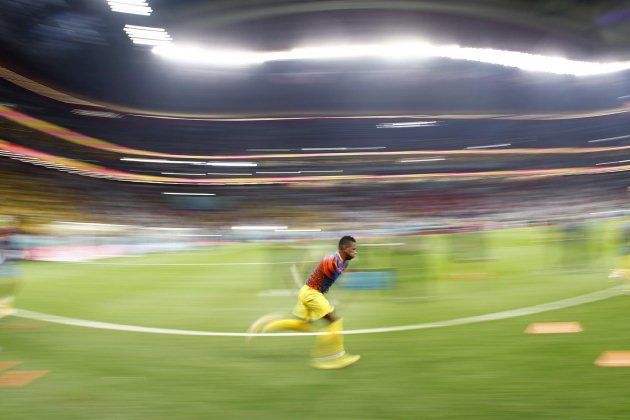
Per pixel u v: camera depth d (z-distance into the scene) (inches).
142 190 1451.8
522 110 2672.2
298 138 2167.8
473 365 219.8
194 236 1091.3
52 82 1596.9
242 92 2417.6
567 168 1851.6
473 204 1603.1
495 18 1748.3
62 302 407.5
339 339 228.7
